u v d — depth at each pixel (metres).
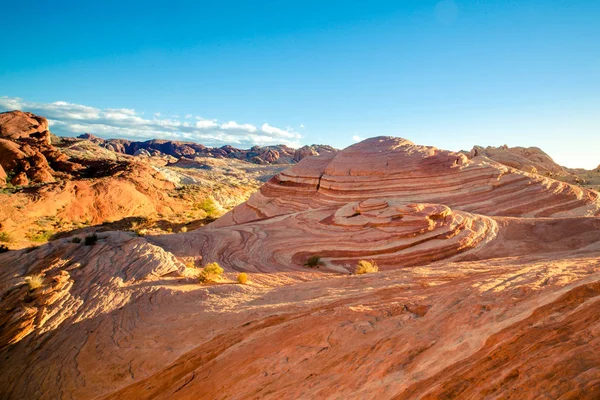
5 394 10.95
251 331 9.99
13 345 12.88
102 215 51.53
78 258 18.36
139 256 17.94
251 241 23.48
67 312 13.92
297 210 32.50
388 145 32.78
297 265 19.80
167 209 61.22
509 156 61.34
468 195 26.41
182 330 11.33
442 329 7.20
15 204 44.81
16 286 15.89
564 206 25.30
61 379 10.67
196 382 8.66
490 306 7.30
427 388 5.26
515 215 24.72
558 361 4.61
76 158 76.75
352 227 22.02
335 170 32.19
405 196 27.73
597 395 3.82
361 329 8.34
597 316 5.36
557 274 8.55
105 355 11.18
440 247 18.53
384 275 13.01
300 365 7.71
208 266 17.41
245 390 7.55
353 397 5.98
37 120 84.69
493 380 4.83
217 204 69.62
